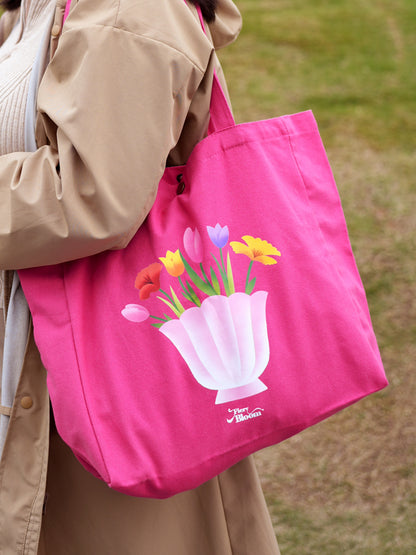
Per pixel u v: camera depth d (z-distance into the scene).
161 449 1.48
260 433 1.56
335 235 1.71
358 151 5.00
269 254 1.59
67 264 1.52
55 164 1.45
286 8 7.12
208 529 1.81
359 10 7.11
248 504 1.84
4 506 1.60
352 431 3.10
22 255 1.46
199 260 1.56
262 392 1.55
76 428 1.47
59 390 1.48
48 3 1.71
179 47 1.45
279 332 1.58
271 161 1.65
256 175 1.61
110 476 1.45
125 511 1.71
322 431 3.11
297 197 1.67
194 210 1.56
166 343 1.51
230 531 1.84
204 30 1.63
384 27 6.80
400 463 2.94
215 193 1.58
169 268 1.53
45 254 1.46
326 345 1.60
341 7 7.16
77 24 1.45
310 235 1.64
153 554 1.74
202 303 1.54
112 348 1.49
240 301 1.56
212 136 1.60
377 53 6.35
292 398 1.57
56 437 1.70
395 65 6.16
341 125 5.30
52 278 1.52
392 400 3.23
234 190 1.60
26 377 1.59
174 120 1.50
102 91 1.41
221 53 6.23
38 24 1.73
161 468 1.48
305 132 1.71
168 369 1.50
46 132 1.48
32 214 1.43
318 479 2.88
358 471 2.91
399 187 4.63
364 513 2.72
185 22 1.50
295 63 6.13
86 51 1.42
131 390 1.49
